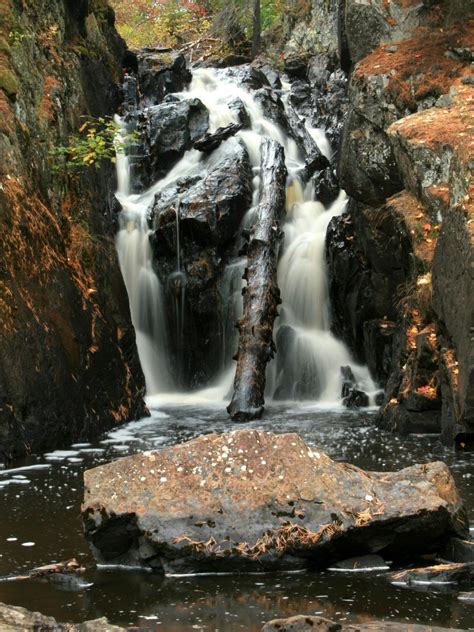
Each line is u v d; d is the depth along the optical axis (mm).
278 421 10914
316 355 13164
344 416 11266
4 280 9242
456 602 4828
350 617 4629
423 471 5703
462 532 5559
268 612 4719
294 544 5289
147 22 31922
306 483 5465
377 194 11984
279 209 14039
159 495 5434
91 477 5539
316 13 22938
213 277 13828
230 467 5523
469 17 12508
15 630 4078
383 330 12047
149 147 15781
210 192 14062
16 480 7844
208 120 16312
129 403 11086
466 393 8258
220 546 5297
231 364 13820
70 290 10547
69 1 14656
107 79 16094
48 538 6133
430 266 10055
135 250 14055
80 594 5016
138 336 13820
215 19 26938
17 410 8867
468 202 9016
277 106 17922
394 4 12859
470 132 10492
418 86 11875
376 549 5418
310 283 13711
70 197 12062
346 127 12375
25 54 11883
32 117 11500
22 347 9102
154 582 5195
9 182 10000
